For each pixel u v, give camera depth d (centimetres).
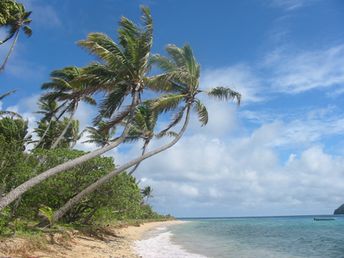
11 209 2411
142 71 2267
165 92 2603
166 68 2495
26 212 2541
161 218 11469
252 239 3888
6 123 3947
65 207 2211
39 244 1733
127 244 2786
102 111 2392
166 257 2173
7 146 2130
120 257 1939
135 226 6022
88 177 2491
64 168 1884
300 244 3331
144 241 3353
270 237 4228
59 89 3466
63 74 3441
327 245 3225
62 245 1942
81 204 2789
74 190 2530
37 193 2389
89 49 2112
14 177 2189
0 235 1648
